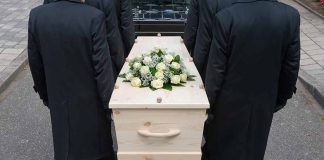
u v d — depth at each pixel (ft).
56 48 7.39
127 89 7.97
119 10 10.18
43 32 7.38
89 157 8.54
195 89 8.00
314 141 11.87
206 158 9.04
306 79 15.57
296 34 7.29
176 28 13.61
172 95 7.69
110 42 8.82
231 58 7.36
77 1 7.45
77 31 7.22
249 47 7.18
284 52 7.48
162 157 8.02
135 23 13.50
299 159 10.93
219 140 8.38
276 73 7.59
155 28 13.60
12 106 14.06
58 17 7.27
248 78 7.50
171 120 7.55
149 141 7.79
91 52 7.45
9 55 18.24
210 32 8.66
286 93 8.16
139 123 7.59
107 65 7.63
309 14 25.45
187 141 7.82
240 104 7.78
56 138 8.32
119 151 7.98
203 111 7.44
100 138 8.48
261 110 7.85
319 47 19.20
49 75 7.73
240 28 7.04
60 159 8.46
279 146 11.58
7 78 15.74
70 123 8.05
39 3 28.07
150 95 7.68
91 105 8.01
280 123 12.95
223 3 8.46
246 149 8.21
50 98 7.99
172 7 15.43
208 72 7.67
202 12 8.80
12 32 21.43
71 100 7.84
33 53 7.77
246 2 7.20
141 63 8.65
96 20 7.33
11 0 28.78
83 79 7.69
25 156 11.00
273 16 7.06
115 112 7.45
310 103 14.37
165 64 8.48
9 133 12.21
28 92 15.24
